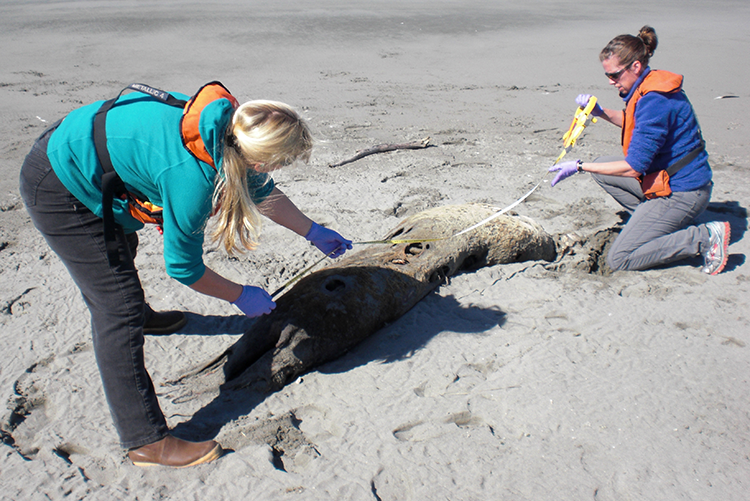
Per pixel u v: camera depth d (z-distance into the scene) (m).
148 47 14.52
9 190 6.04
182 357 3.55
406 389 3.20
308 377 3.32
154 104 2.26
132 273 2.51
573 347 3.52
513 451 2.77
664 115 4.05
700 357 3.41
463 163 7.05
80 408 3.05
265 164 2.24
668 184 4.26
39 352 3.51
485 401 3.10
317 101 9.97
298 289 3.54
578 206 5.71
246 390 3.22
